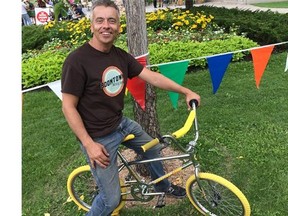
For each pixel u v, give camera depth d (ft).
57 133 14.99
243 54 21.57
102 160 7.47
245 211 8.66
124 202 9.75
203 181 9.04
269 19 27.73
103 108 7.69
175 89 8.54
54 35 26.89
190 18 26.76
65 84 7.22
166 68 9.85
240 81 18.66
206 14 29.17
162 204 9.70
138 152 8.93
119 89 7.77
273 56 22.24
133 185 9.07
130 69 8.21
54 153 13.43
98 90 7.40
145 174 11.06
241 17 28.55
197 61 20.45
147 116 10.88
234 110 15.56
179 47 20.98
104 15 7.11
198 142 12.92
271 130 13.62
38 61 21.01
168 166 11.56
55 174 12.16
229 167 11.59
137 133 8.60
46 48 25.13
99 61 7.36
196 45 21.34
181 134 7.86
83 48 7.32
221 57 10.05
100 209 8.28
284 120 14.44
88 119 7.70
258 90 17.43
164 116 15.57
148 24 26.76
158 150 8.88
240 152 12.26
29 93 19.62
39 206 10.69
